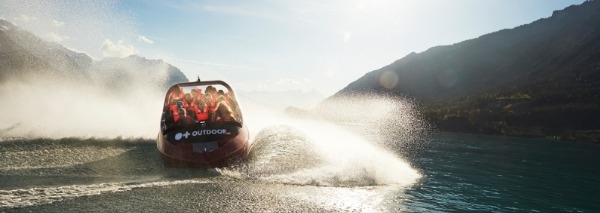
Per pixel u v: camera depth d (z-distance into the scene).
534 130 73.19
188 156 10.14
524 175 15.36
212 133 10.89
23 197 6.85
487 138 49.81
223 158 10.35
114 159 10.77
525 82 180.75
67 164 9.78
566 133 68.81
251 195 7.94
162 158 10.57
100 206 6.71
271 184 8.90
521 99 114.25
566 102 98.38
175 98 13.83
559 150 34.53
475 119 76.81
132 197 7.35
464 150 25.91
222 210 6.96
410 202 8.53
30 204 6.53
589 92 102.50
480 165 17.56
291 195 8.11
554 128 80.88
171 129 11.16
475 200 9.66
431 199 9.06
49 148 11.30
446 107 124.88
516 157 23.55
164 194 7.69
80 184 8.01
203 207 7.05
